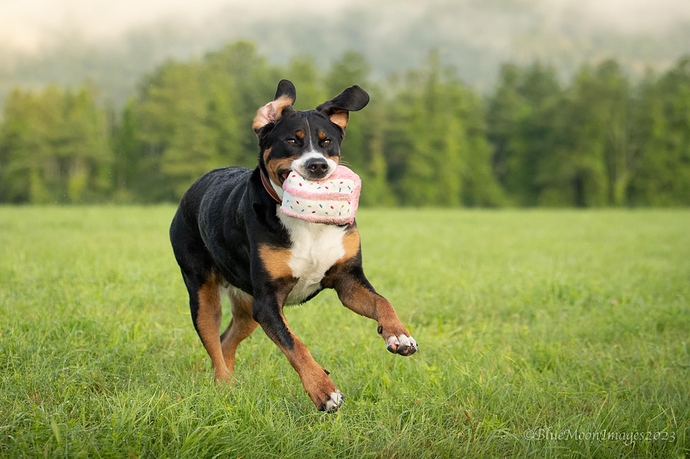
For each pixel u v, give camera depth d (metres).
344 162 5.13
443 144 59.62
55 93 56.88
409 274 9.74
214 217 5.05
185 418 3.88
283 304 4.66
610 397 4.78
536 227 23.89
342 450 3.84
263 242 4.54
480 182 62.28
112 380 4.82
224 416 4.02
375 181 57.72
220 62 59.09
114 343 5.47
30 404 4.20
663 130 60.00
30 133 51.75
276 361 5.33
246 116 52.84
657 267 11.55
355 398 4.65
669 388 4.98
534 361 5.61
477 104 65.69
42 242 12.99
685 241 17.88
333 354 5.50
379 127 58.69
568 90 64.94
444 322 7.00
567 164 60.59
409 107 59.53
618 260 12.90
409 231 19.89
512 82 70.75
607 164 61.53
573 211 44.22
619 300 8.27
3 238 13.73
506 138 65.75
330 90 57.91
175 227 5.50
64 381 4.56
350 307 4.62
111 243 13.01
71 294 7.21
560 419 4.28
